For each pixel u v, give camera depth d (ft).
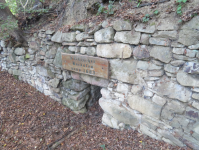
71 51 9.20
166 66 5.75
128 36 6.32
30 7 12.29
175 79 5.69
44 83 12.35
